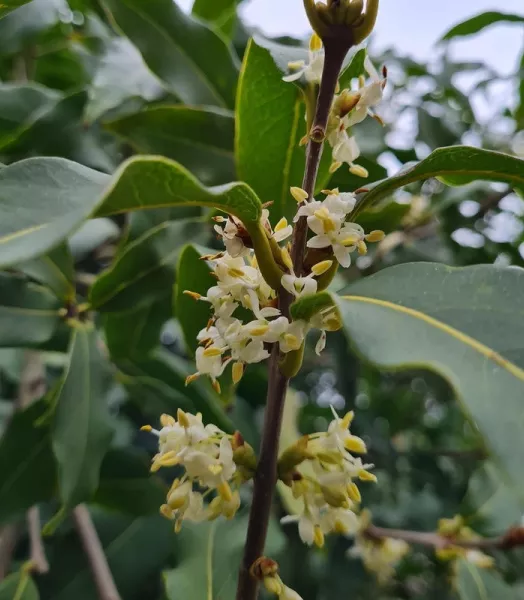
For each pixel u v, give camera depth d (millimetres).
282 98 128
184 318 151
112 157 208
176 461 92
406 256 269
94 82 188
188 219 182
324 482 94
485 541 211
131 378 207
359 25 94
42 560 184
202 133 181
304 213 90
